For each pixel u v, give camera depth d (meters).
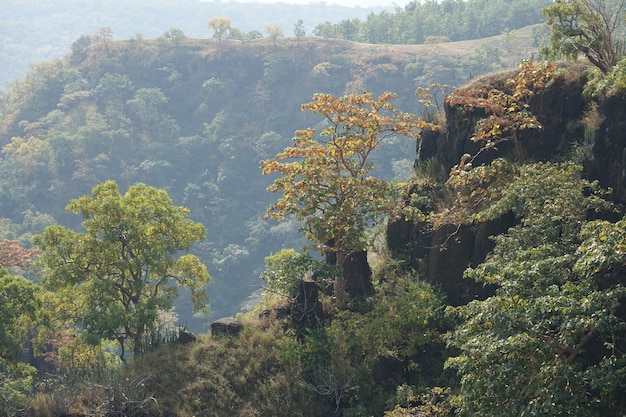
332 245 31.80
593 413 18.67
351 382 27.22
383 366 27.17
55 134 159.25
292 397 27.19
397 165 126.31
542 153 29.77
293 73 184.38
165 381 27.56
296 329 29.39
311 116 173.50
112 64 194.25
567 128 29.33
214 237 143.00
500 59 158.00
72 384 27.92
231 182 156.38
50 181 150.62
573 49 29.67
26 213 139.50
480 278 21.16
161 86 189.50
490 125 28.86
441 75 157.88
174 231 32.84
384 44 191.12
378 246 33.12
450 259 29.22
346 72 178.38
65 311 32.84
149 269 33.22
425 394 25.59
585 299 17.89
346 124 31.20
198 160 164.50
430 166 32.59
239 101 182.50
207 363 28.30
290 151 31.36
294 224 134.75
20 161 152.62
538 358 18.66
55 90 188.38
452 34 195.88
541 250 20.81
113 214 31.70
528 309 18.69
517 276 19.77
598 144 26.75
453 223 28.97
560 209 23.80
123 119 171.25
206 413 26.66
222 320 30.42
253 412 26.66
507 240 23.73
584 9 30.09
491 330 19.44
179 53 195.50
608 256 17.66
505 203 25.64
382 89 168.00
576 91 29.38
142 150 164.62
